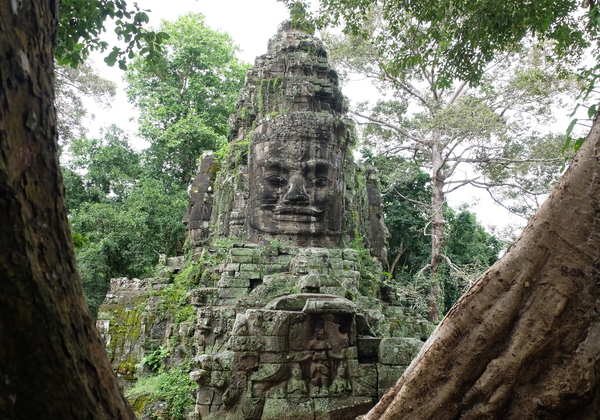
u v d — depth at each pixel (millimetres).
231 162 15984
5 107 2441
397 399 4266
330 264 12141
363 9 10984
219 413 8453
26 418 2301
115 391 2771
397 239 32031
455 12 10398
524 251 4215
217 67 30500
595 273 3939
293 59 15016
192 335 12648
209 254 14414
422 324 14461
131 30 7621
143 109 29516
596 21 7301
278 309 9023
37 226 2500
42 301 2408
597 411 3762
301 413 8156
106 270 24906
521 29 10344
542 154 26406
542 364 3926
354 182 15938
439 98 29141
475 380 4074
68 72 25047
